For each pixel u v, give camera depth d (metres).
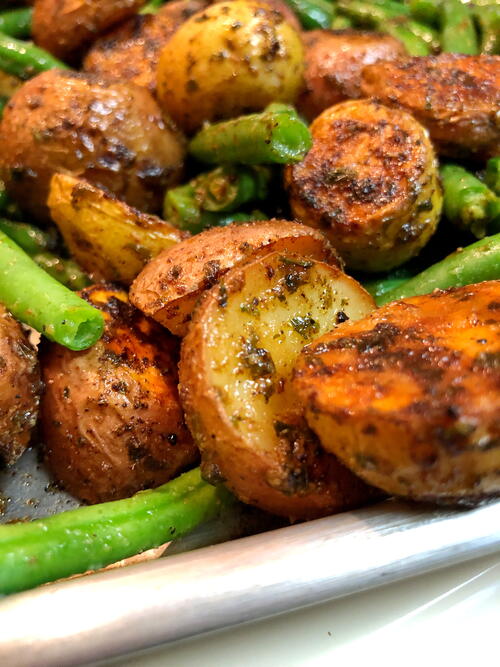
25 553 0.09
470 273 0.13
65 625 0.08
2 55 0.17
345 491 0.10
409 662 0.09
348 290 0.11
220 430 0.09
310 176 0.14
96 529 0.10
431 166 0.14
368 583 0.09
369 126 0.14
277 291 0.10
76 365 0.11
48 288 0.11
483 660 0.09
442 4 0.20
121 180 0.15
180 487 0.11
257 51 0.15
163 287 0.11
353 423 0.08
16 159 0.15
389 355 0.09
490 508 0.09
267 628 0.09
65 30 0.17
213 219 0.14
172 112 0.15
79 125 0.14
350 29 0.18
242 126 0.13
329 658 0.09
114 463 0.11
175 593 0.09
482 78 0.15
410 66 0.15
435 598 0.09
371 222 0.13
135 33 0.17
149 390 0.11
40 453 0.12
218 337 0.09
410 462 0.08
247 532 0.11
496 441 0.08
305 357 0.09
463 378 0.08
